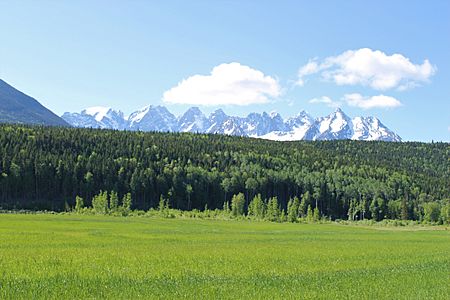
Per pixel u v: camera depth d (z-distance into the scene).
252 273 36.47
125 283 30.39
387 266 43.06
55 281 30.52
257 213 163.50
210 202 193.12
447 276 36.50
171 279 32.47
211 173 198.25
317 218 163.88
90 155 196.88
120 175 182.00
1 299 24.94
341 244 69.06
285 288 30.16
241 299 26.36
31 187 167.38
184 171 196.75
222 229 98.69
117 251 50.41
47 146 198.25
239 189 199.75
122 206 159.25
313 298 27.17
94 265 38.69
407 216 197.00
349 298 27.45
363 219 194.00
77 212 150.12
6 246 53.69
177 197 186.75
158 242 63.62
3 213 138.62
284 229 108.44
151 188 183.38
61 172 173.00
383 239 83.81
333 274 37.03
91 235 72.12
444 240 84.31
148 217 143.50
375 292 29.28
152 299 25.80
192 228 98.38
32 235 68.81
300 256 49.94
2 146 181.75
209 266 39.91
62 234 72.38
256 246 61.16
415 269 40.88
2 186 160.75
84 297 26.00
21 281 30.20
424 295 28.73
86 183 173.75
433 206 187.00
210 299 26.14
